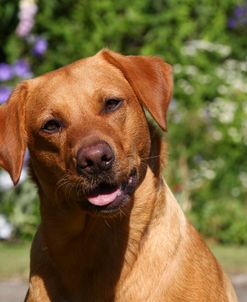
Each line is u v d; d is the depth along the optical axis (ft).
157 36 52.19
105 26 51.29
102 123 22.38
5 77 47.24
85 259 23.12
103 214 22.04
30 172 24.27
